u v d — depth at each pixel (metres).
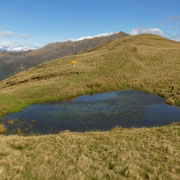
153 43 80.62
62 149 10.56
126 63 46.25
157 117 19.42
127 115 20.38
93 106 24.36
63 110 23.31
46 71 49.59
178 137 12.07
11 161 8.44
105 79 37.19
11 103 26.38
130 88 33.22
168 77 34.56
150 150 10.09
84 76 39.56
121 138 12.65
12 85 44.78
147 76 37.03
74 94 30.38
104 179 7.03
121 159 8.86
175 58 48.59
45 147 11.03
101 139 12.65
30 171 7.60
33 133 16.67
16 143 11.48
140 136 12.99
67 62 57.16
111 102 25.77
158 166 8.05
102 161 8.85
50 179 6.93
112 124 18.09
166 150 10.02
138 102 25.14
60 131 16.97
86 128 17.42
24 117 21.30
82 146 11.02
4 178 6.72
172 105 23.30
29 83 41.56
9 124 19.22
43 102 27.58
